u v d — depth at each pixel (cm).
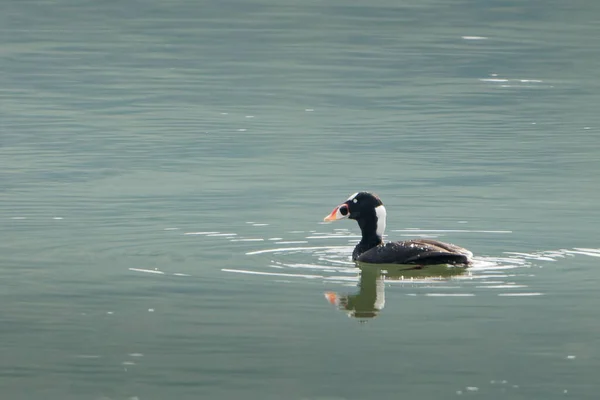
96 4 7075
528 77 4928
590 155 3116
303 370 1352
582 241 1992
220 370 1352
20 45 5741
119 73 5009
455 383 1312
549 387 1302
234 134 3538
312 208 2361
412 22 6519
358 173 2836
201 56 5538
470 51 5631
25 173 2806
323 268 1791
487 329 1497
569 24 6462
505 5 7031
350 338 1464
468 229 2112
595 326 1506
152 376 1329
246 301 1611
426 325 1514
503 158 3069
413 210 2327
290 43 5928
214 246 1950
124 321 1527
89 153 3152
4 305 1598
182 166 2950
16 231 2097
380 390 1286
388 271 1764
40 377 1325
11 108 4034
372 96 4431
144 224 2158
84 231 2092
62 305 1600
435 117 3909
